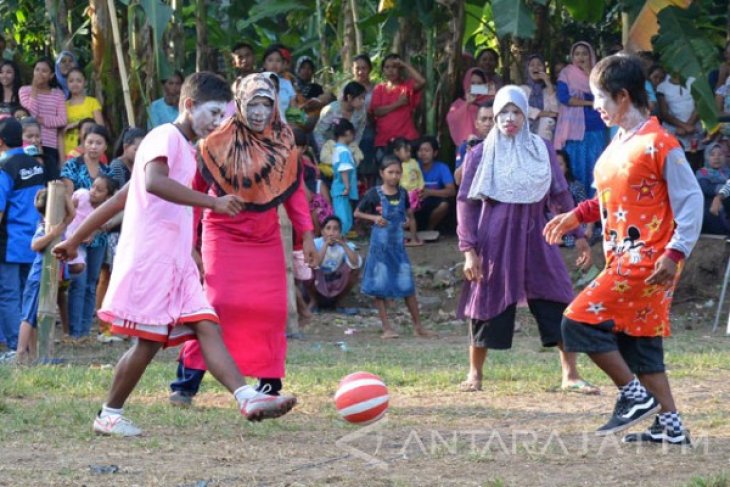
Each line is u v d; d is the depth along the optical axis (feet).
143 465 36.88
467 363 66.74
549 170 53.83
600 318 39.60
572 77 97.35
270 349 46.39
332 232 92.22
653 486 33.94
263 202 45.83
